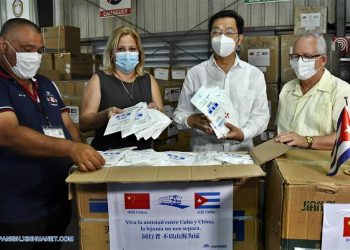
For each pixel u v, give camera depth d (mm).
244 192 1038
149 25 5094
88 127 1688
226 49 1860
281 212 938
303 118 1705
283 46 3041
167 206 1036
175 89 2975
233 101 1914
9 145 1212
